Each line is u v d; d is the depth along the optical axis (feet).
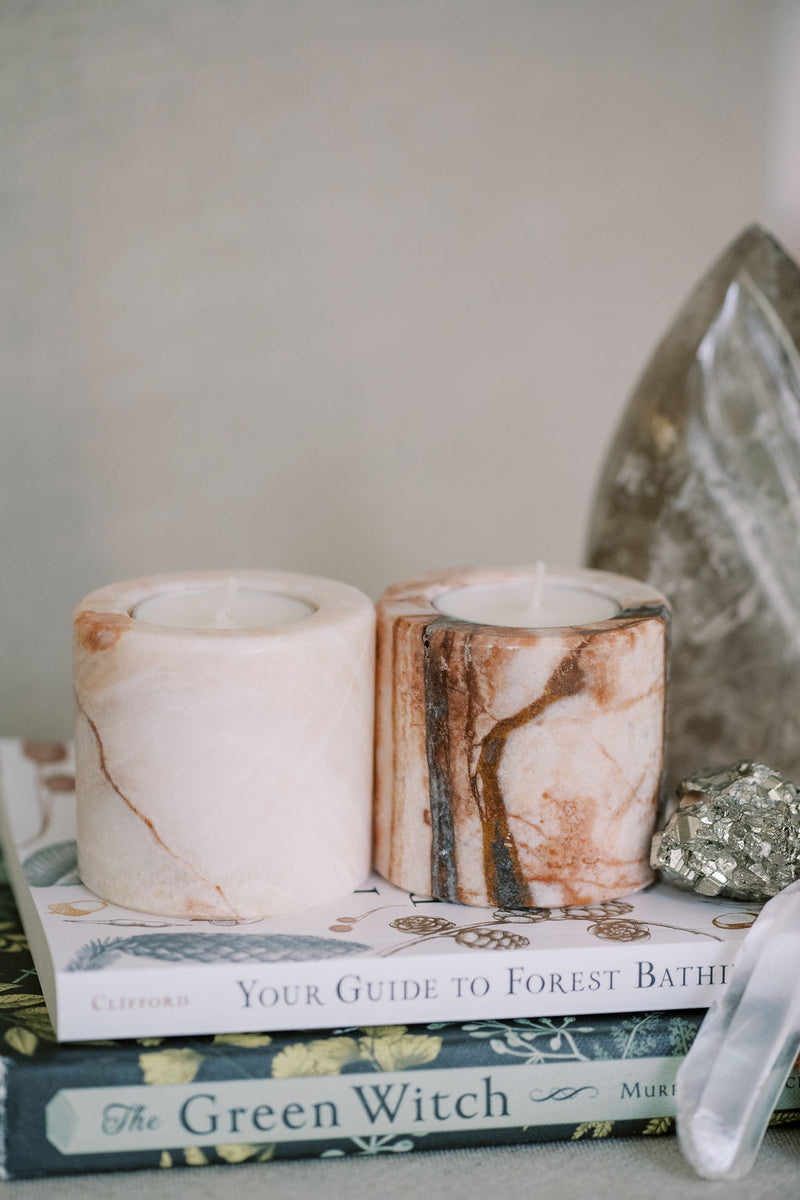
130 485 2.00
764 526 1.52
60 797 1.59
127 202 1.93
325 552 2.04
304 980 1.29
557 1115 1.32
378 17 1.93
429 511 2.05
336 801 1.36
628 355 2.05
